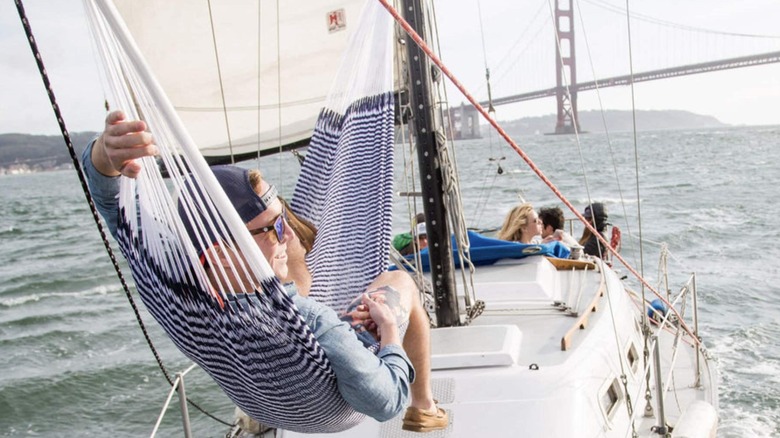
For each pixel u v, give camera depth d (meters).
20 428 11.55
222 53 6.34
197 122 6.42
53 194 88.12
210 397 11.25
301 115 6.61
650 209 30.94
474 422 3.58
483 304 4.89
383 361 1.94
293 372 1.77
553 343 4.23
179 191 1.66
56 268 28.33
